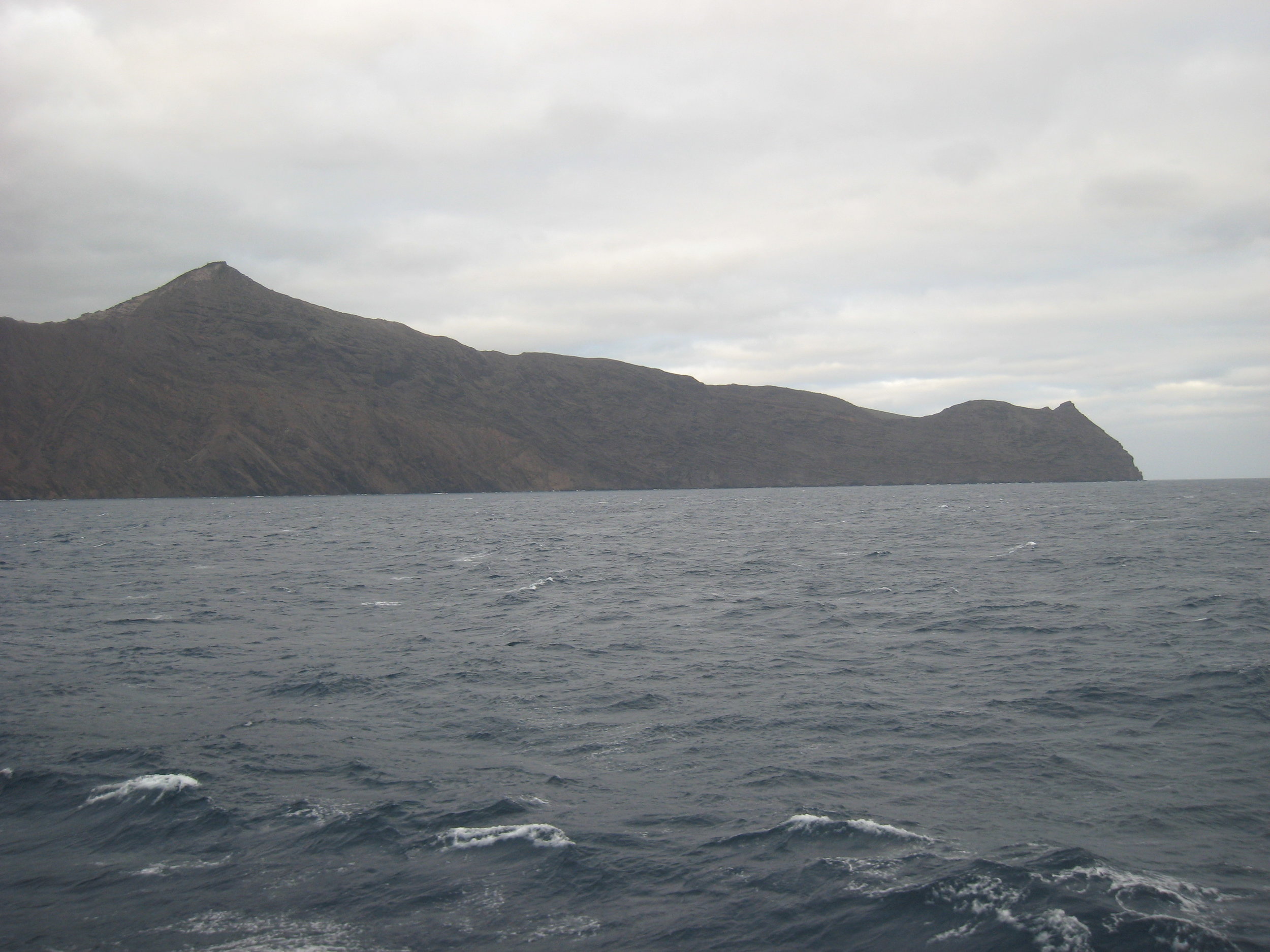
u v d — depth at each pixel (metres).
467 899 10.22
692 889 10.38
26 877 10.85
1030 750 14.90
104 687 20.19
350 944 9.28
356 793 13.42
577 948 9.18
